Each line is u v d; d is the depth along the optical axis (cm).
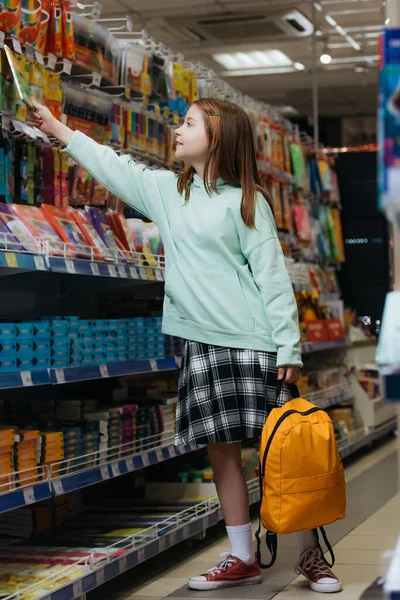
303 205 849
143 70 495
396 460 833
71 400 429
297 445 357
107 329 415
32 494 336
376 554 455
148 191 394
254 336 375
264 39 1133
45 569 364
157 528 446
